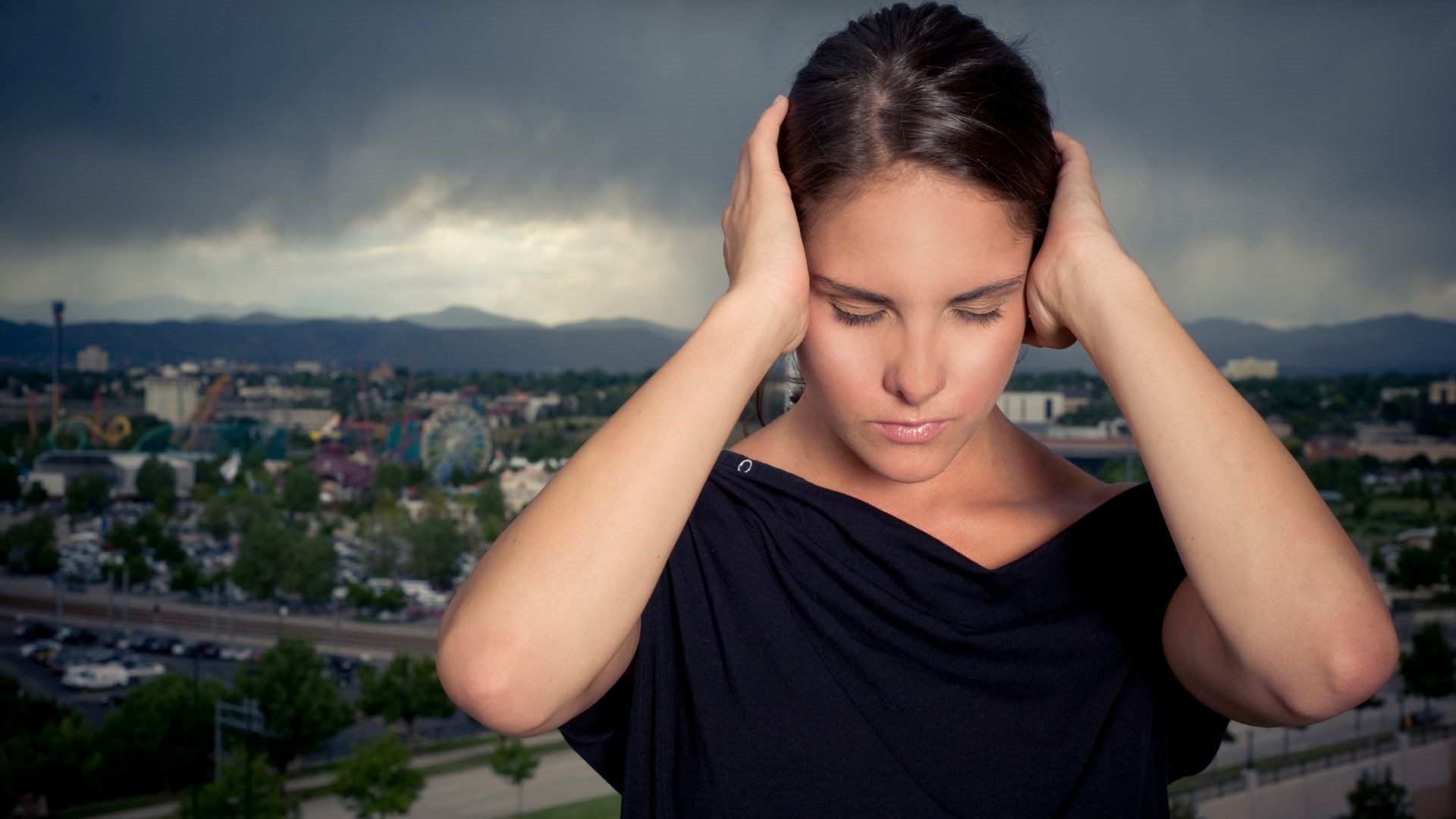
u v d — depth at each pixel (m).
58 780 18.94
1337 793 17.86
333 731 21.05
